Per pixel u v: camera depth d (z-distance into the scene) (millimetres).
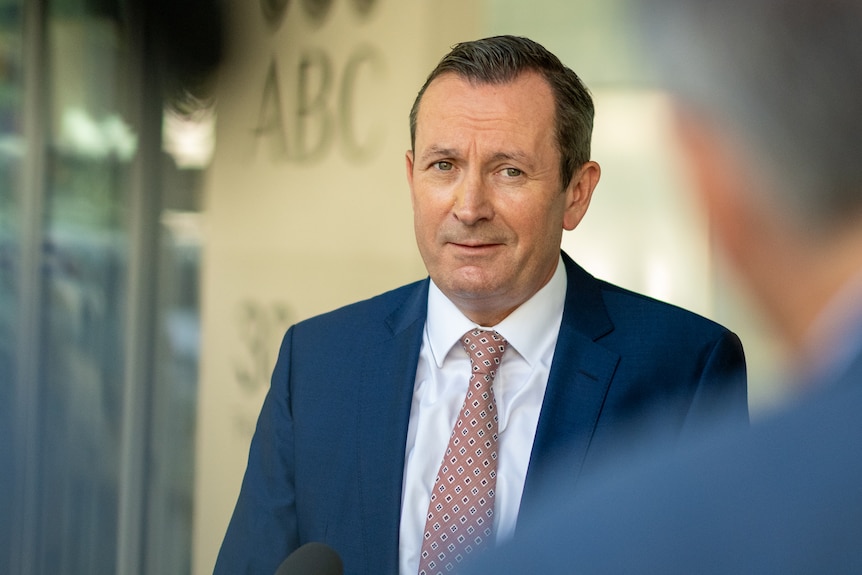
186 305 3977
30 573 4008
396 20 3430
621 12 2820
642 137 2832
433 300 1695
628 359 1623
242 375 3832
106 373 4059
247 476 1777
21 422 4070
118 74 4035
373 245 3525
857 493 365
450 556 1521
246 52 3848
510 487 1568
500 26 3221
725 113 2232
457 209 1537
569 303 1678
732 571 370
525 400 1622
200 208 3969
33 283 4121
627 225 2947
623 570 380
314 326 1816
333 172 3627
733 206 2268
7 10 4102
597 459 1546
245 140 3861
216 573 1737
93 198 4094
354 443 1662
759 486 376
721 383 1622
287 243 3730
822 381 393
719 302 2424
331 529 1647
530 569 395
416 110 1625
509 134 1530
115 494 3998
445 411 1634
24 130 4129
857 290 436
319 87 3654
